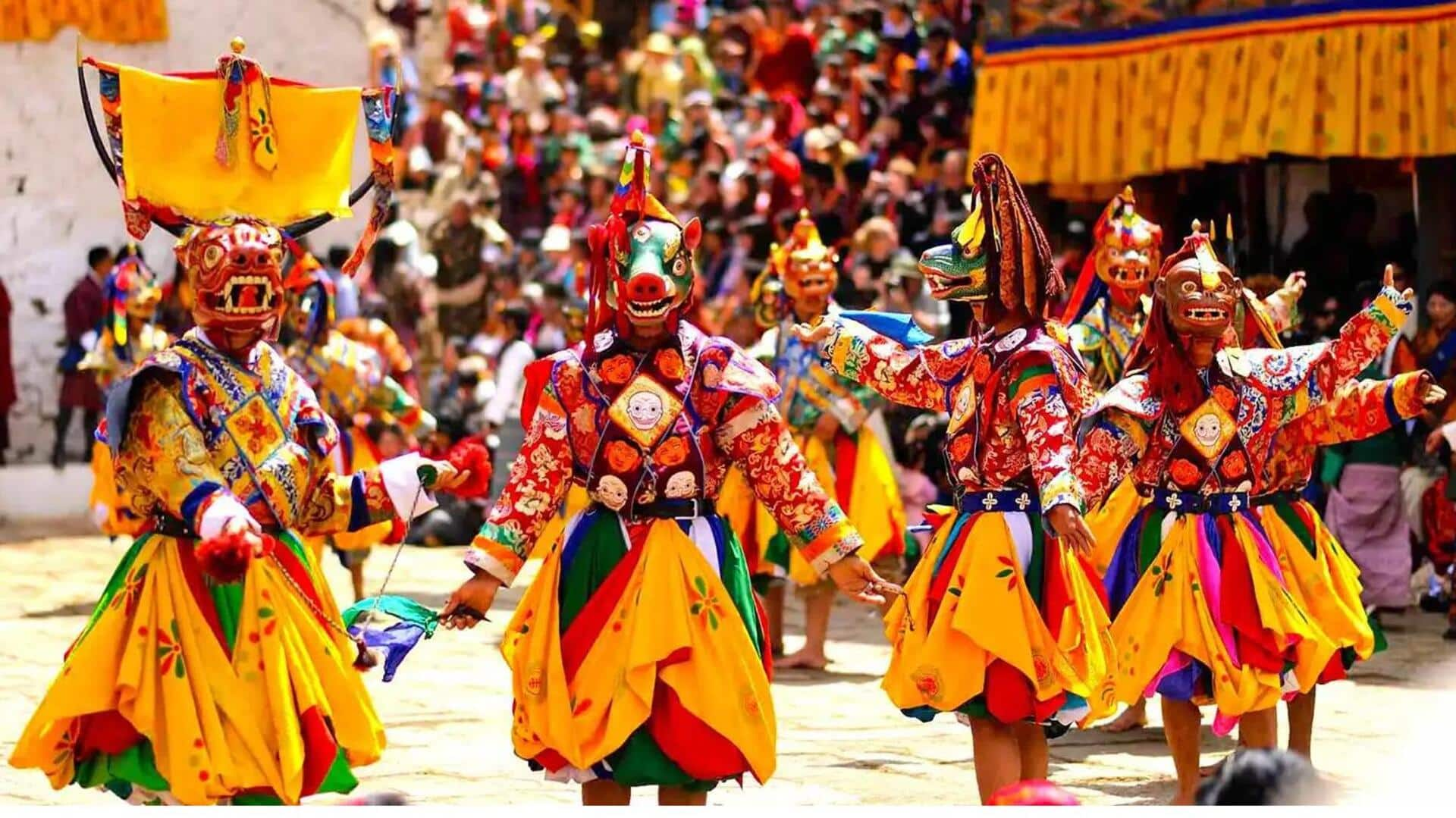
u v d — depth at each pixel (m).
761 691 10.66
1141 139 24.58
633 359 10.80
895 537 20.09
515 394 29.27
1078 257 25.69
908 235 29.70
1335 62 22.89
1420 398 13.70
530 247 37.50
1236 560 13.21
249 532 10.06
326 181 11.48
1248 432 13.40
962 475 12.12
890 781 14.18
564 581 10.80
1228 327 13.43
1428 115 22.45
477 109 42.34
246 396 10.66
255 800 10.38
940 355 12.32
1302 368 13.58
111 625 10.41
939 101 33.06
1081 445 13.22
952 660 11.83
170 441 10.34
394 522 11.22
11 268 36.38
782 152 32.56
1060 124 25.44
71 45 36.31
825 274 19.81
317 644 10.61
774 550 19.39
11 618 23.34
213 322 10.63
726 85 41.72
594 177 37.62
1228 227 14.77
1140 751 15.71
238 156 11.20
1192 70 24.06
